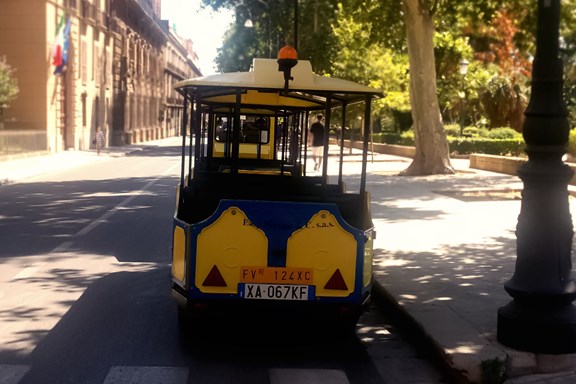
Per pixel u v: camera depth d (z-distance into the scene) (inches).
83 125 2014.0
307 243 245.1
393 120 2315.5
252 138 431.2
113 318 291.6
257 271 244.2
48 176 1083.3
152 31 3196.4
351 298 247.1
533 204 230.2
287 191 306.8
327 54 1416.1
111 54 2358.5
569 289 228.1
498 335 239.0
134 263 404.8
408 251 428.1
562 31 1037.8
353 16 1112.8
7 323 281.6
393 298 308.0
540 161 230.4
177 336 268.7
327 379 226.8
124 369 230.1
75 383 216.7
